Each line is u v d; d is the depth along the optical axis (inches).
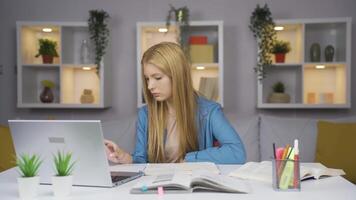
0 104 131.6
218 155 61.1
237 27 127.7
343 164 90.7
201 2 128.4
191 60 120.1
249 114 128.0
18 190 43.1
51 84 125.3
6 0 131.3
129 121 111.5
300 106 117.1
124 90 130.3
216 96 119.3
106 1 129.9
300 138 103.7
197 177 40.8
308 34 126.0
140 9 129.7
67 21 130.7
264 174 48.2
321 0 126.4
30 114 131.5
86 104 120.1
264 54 116.7
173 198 37.8
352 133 93.3
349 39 115.0
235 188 40.0
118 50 130.2
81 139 42.4
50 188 43.4
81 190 42.1
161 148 68.3
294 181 40.9
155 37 127.7
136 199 37.8
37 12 131.1
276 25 118.7
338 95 123.6
